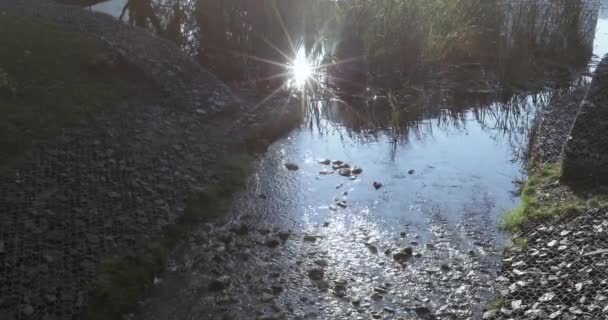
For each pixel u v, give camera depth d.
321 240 5.34
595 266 4.46
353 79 8.94
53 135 5.75
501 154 7.02
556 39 10.01
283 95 8.30
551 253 4.82
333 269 4.94
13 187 5.01
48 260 4.46
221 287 4.66
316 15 9.04
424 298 4.59
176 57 7.84
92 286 4.38
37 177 5.21
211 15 8.69
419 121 7.92
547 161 6.46
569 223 5.15
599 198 5.44
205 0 8.66
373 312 4.43
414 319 4.36
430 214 5.76
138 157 5.91
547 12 10.27
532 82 9.06
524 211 5.55
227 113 7.30
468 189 6.22
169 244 5.09
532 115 8.10
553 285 4.41
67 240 4.71
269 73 8.73
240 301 4.52
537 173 6.24
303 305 4.50
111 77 7.02
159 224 5.19
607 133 5.98
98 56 7.16
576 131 6.04
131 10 9.47
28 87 6.30
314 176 6.45
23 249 4.50
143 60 7.39
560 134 7.04
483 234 5.41
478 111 8.24
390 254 5.14
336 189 6.21
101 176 5.48
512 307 4.30
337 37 9.05
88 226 4.90
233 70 8.62
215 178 6.07
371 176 6.49
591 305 4.04
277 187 6.17
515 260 4.91
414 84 8.88
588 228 4.98
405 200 6.01
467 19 9.84
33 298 4.18
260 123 7.32
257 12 8.55
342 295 4.61
